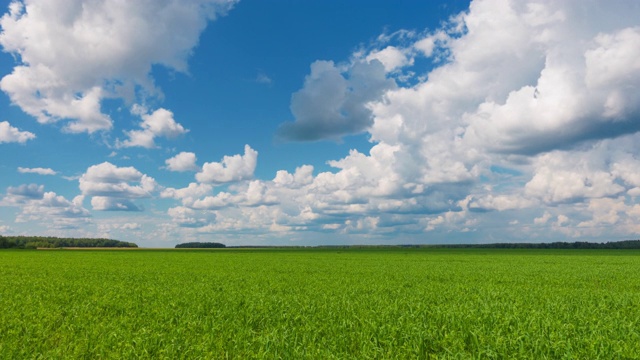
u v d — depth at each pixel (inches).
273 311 600.1
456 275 1321.4
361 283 1042.7
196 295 757.9
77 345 415.8
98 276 1249.4
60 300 729.0
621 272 1472.7
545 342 399.2
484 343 410.6
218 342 426.0
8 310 608.1
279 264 1957.4
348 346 427.8
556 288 939.3
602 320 528.1
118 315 609.0
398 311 583.8
